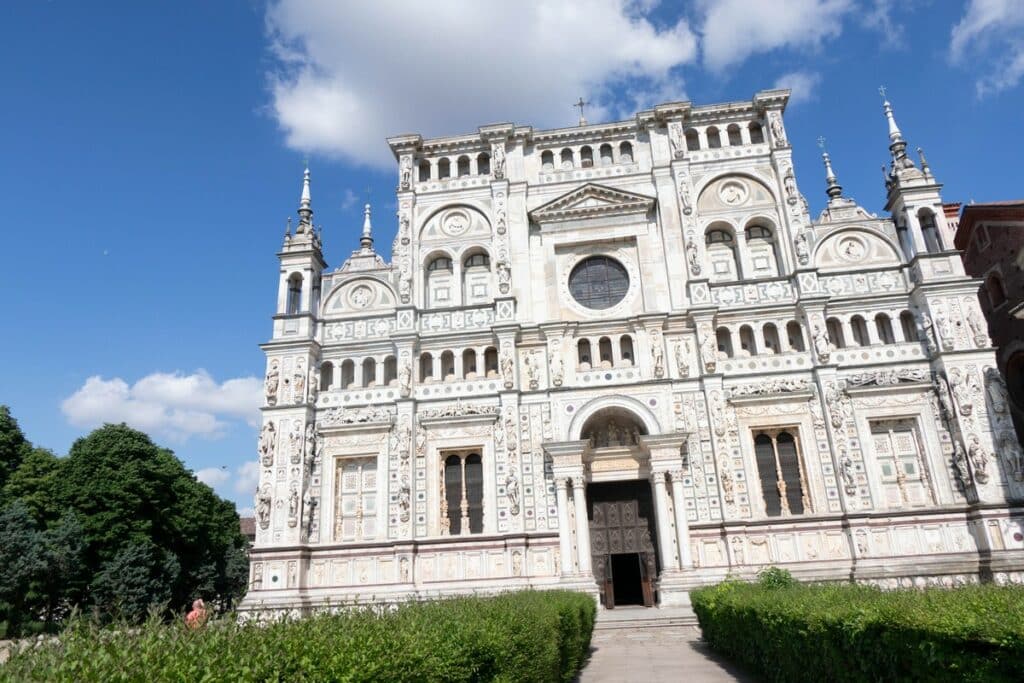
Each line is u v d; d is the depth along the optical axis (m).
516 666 13.98
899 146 49.94
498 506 45.19
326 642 8.93
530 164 54.12
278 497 45.94
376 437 47.44
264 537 45.22
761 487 44.41
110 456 57.66
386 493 46.25
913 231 47.09
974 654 10.23
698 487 44.12
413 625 11.35
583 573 42.72
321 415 48.41
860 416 44.38
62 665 6.63
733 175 51.62
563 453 44.75
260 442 47.09
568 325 47.75
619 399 46.09
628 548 45.53
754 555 42.34
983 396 42.81
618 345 47.84
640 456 46.25
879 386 44.41
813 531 42.53
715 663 26.17
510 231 51.66
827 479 43.56
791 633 17.52
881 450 44.19
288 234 52.47
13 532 47.94
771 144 51.66
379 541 44.91
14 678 6.32
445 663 10.87
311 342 48.97
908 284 47.00
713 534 43.12
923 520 41.75
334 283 52.22
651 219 50.97
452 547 44.53
